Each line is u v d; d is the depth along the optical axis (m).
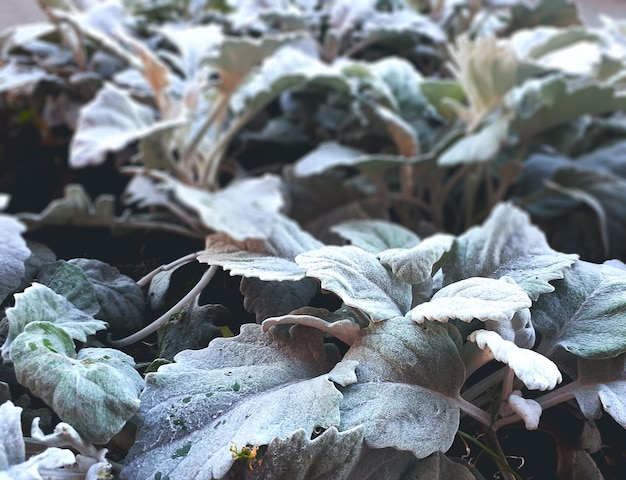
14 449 0.23
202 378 0.27
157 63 0.67
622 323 0.29
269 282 0.32
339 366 0.26
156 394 0.26
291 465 0.23
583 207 0.71
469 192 0.74
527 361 0.24
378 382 0.26
